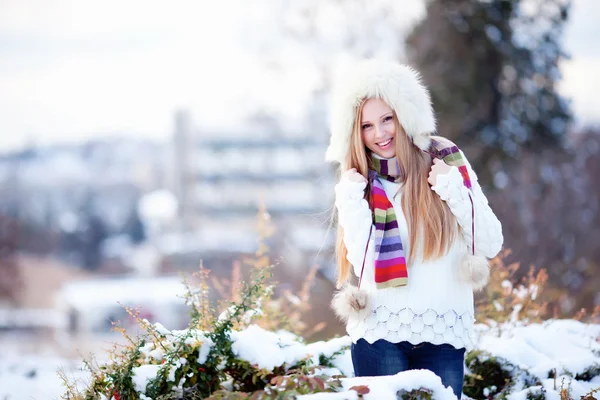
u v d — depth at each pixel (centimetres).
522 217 2242
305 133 2922
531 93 2306
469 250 411
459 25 2248
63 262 7762
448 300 401
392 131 417
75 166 9175
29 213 8044
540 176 2327
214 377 423
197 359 420
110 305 3212
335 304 417
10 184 8300
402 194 411
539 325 609
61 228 8000
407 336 397
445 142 428
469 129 2211
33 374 797
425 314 398
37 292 5588
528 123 2292
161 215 5422
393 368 401
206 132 7756
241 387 425
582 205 2392
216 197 7375
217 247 3547
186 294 487
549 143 2338
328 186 2517
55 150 9350
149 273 5309
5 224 6819
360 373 411
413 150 418
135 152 9544
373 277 407
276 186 7131
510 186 2241
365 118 420
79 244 7981
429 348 401
